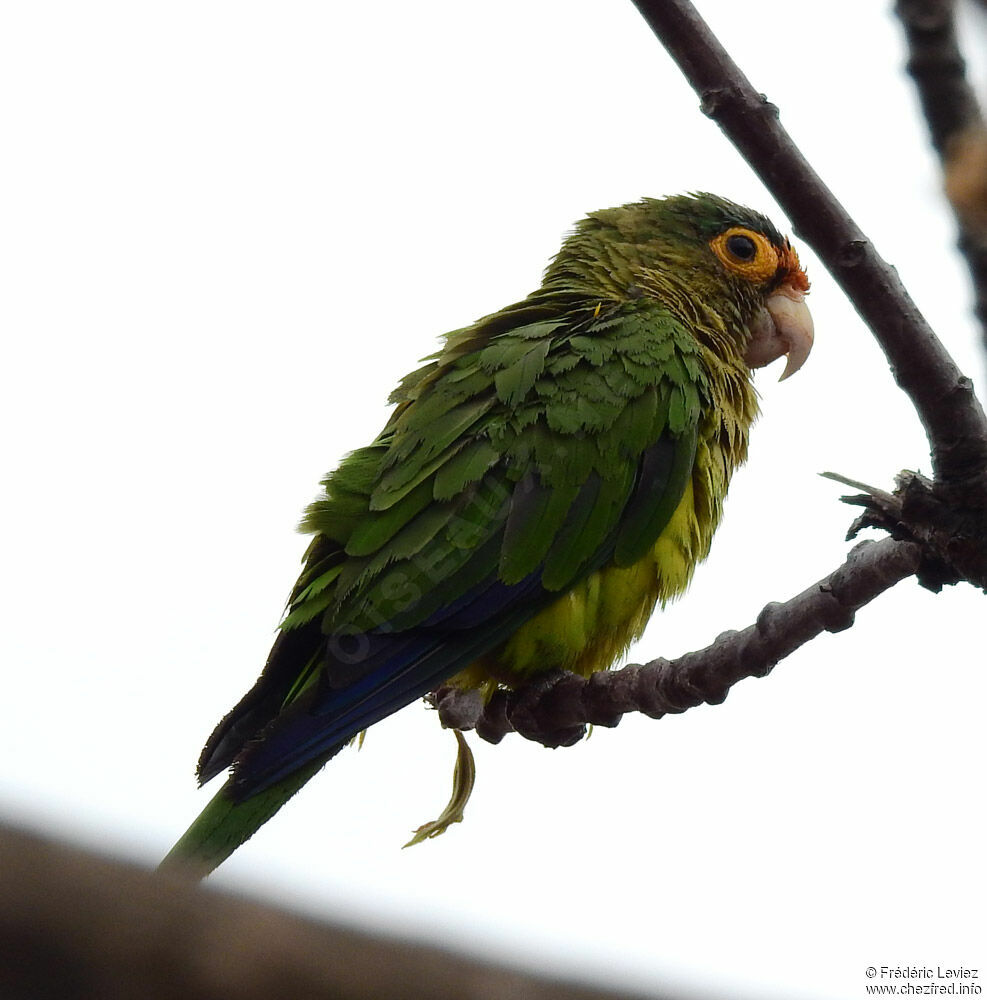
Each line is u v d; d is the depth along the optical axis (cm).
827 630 778
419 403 1033
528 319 1098
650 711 891
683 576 1044
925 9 419
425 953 308
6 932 278
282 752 892
